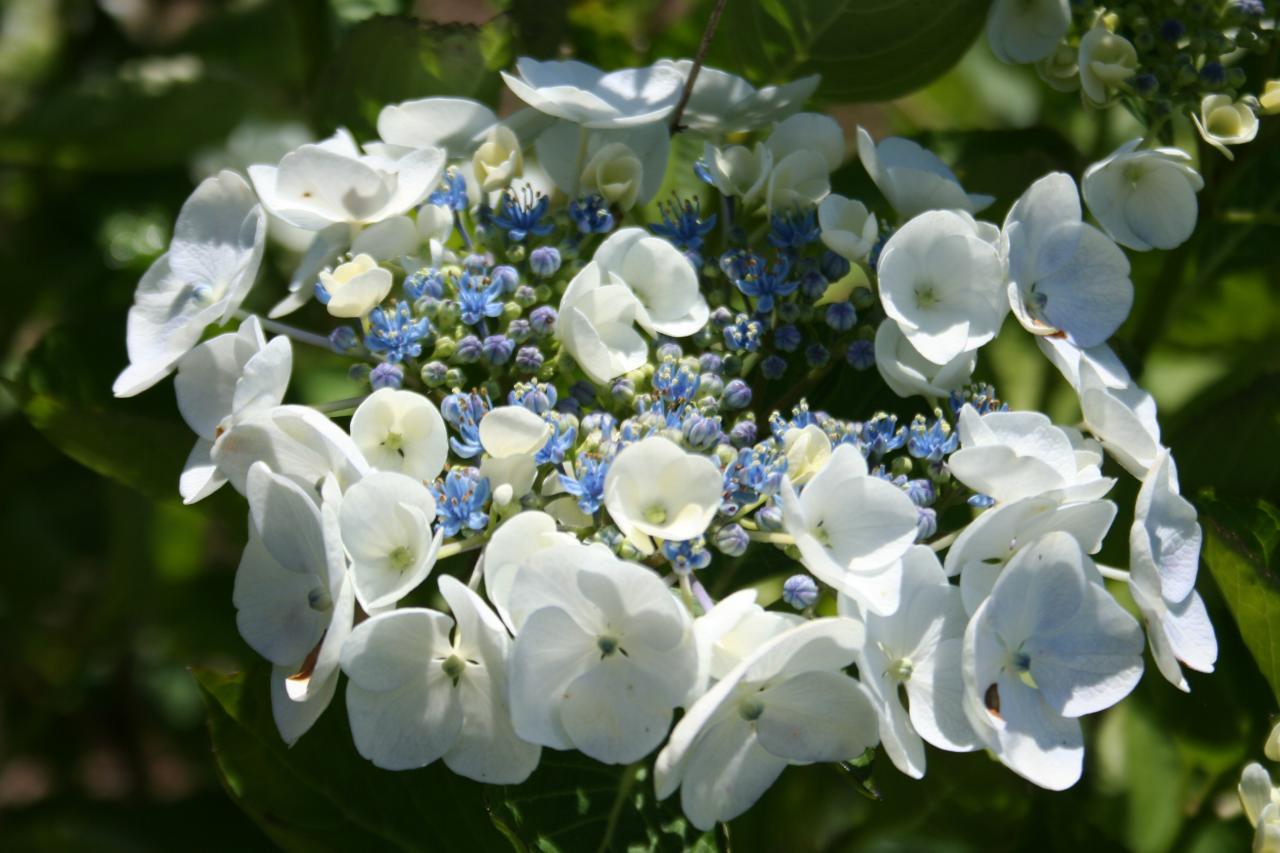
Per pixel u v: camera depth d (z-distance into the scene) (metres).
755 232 0.58
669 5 0.74
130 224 0.77
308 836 0.57
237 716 0.57
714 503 0.51
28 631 0.81
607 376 0.54
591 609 0.50
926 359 0.56
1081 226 0.56
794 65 0.64
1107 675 0.53
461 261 0.57
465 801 0.57
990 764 0.66
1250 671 0.63
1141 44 0.60
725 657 0.51
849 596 0.51
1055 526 0.53
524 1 0.63
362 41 0.63
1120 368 0.57
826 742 0.51
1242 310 0.68
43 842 0.73
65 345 0.61
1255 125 0.59
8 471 0.78
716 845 0.54
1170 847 0.65
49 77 0.80
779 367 0.57
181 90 0.72
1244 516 0.60
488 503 0.53
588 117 0.57
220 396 0.55
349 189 0.56
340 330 0.55
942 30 0.62
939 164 0.59
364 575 0.52
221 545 0.84
